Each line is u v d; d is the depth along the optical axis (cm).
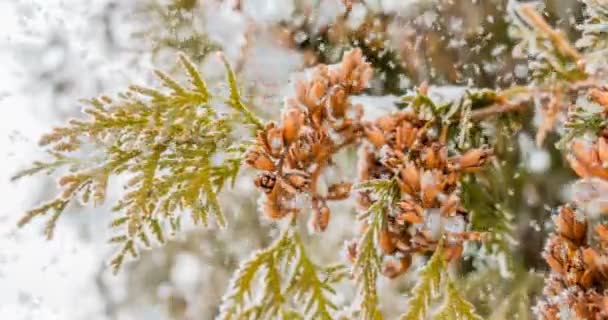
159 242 41
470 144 45
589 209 40
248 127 41
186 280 104
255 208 86
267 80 62
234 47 66
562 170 51
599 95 40
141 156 41
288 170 40
